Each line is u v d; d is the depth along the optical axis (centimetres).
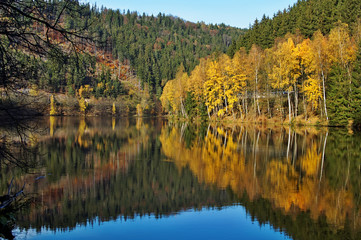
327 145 2356
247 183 1323
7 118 761
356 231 838
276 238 802
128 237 816
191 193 1198
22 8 672
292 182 1329
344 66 3672
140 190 1238
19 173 1484
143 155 2034
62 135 3253
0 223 861
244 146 2403
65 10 694
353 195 1141
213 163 1753
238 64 5203
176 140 2881
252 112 5256
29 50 714
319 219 923
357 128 3512
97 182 1352
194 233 842
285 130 3631
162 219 946
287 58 4041
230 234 837
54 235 822
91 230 862
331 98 3753
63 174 1489
